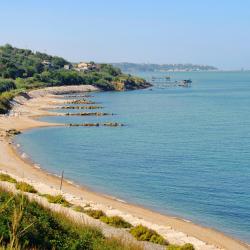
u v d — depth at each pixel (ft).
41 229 75.05
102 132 374.63
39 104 601.21
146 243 110.83
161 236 118.32
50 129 382.01
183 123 444.96
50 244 70.33
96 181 204.74
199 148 299.38
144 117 493.36
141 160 256.93
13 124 397.39
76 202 151.53
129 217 140.46
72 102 640.17
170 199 175.83
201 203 169.99
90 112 525.34
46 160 253.03
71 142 319.68
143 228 118.32
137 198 176.65
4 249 50.80
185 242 119.75
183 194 183.01
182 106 625.00
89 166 239.71
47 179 202.39
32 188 159.74
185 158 263.29
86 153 279.49
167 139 340.59
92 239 84.48
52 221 84.38
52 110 538.88
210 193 184.03
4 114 464.24
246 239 132.77
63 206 140.36
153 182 203.62
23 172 213.25
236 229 141.49
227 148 299.58
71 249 72.74
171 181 205.46
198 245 118.93
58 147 297.94
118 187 194.08
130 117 490.49
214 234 135.54
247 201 172.14
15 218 54.44
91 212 134.41
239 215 155.53
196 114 529.86
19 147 289.74
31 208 85.61
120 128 402.72
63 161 252.21
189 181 205.05
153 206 165.99
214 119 481.46
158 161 254.06
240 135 363.76
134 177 213.46
